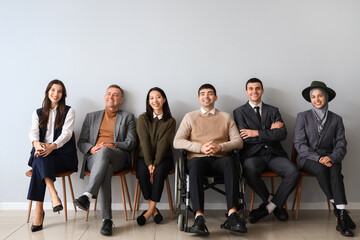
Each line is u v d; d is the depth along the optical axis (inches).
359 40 125.8
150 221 108.1
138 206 123.6
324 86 113.6
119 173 107.7
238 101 125.3
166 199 124.2
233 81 125.4
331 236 91.2
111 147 110.3
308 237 90.4
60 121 112.2
